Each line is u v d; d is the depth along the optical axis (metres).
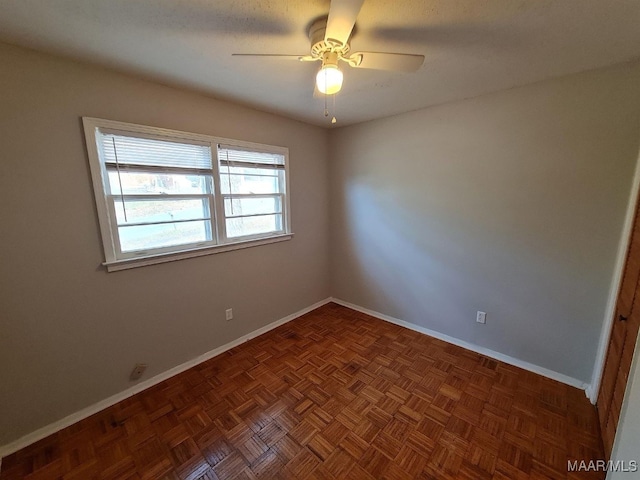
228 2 1.11
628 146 1.69
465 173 2.37
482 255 2.38
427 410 1.83
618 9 1.15
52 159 1.56
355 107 2.50
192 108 2.11
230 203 2.50
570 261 1.97
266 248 2.82
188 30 1.31
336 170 3.33
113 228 1.84
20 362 1.56
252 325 2.78
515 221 2.17
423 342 2.68
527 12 1.18
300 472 1.43
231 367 2.30
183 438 1.63
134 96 1.82
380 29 1.31
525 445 1.56
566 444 1.56
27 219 1.52
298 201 3.09
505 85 2.00
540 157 2.00
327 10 1.16
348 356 2.46
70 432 1.67
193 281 2.28
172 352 2.20
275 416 1.79
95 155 1.69
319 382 2.11
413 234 2.80
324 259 3.54
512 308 2.27
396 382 2.10
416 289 2.87
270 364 2.34
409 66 1.36
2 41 1.37
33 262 1.55
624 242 1.69
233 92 2.11
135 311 1.97
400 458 1.49
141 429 1.69
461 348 2.57
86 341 1.77
